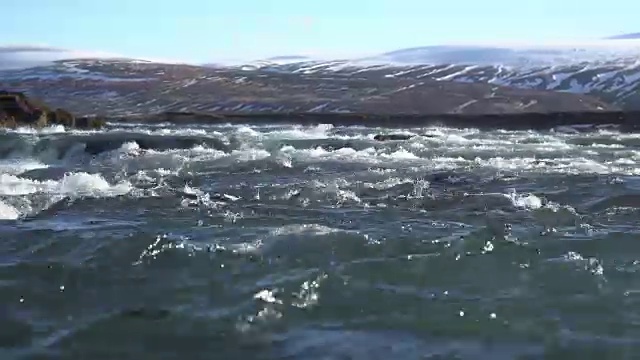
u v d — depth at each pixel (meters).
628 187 14.40
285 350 5.94
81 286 7.71
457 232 10.04
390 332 6.30
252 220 11.02
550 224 10.73
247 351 5.94
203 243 9.32
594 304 6.98
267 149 23.09
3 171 18.20
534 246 9.14
